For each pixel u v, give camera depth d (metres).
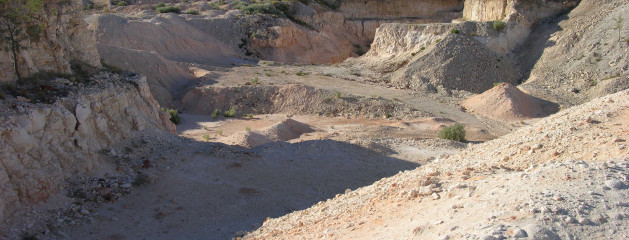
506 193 8.50
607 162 8.95
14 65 20.06
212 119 41.56
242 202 18.89
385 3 90.31
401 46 61.47
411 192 10.81
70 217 16.48
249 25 72.12
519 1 57.44
